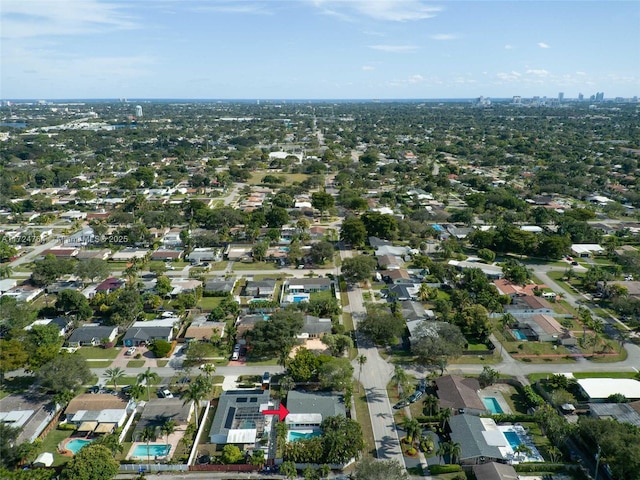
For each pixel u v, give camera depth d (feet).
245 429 363.97
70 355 421.18
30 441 349.82
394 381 435.53
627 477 308.40
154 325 522.88
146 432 346.95
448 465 331.77
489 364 468.75
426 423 382.01
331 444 333.21
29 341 463.01
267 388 428.97
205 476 330.13
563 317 562.66
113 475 317.42
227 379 441.68
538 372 455.22
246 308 582.35
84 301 552.82
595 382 420.36
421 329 479.00
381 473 299.99
